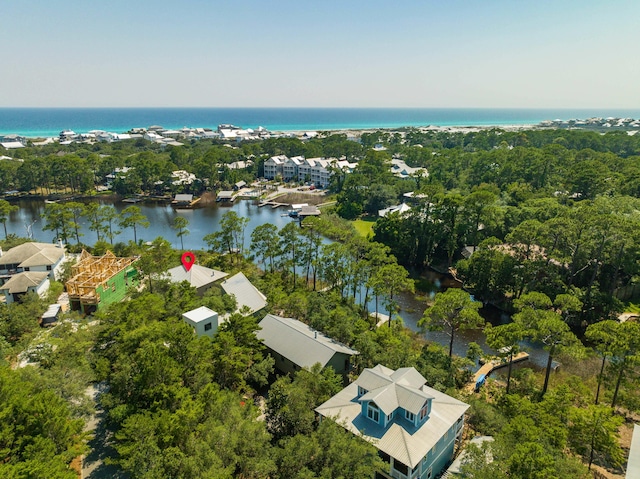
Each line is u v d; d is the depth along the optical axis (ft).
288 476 89.81
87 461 111.14
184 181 522.06
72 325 172.65
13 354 153.58
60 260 248.93
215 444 90.38
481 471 92.73
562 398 126.00
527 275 229.04
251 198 512.22
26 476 75.92
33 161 491.72
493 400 145.89
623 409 144.46
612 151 626.64
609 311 208.54
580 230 225.35
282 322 165.78
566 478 90.68
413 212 310.24
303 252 245.45
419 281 275.59
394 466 101.71
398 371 124.26
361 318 195.00
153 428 93.97
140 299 157.07
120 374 115.55
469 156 526.16
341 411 114.42
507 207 308.81
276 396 113.60
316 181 580.30
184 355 120.47
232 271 259.80
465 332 207.92
